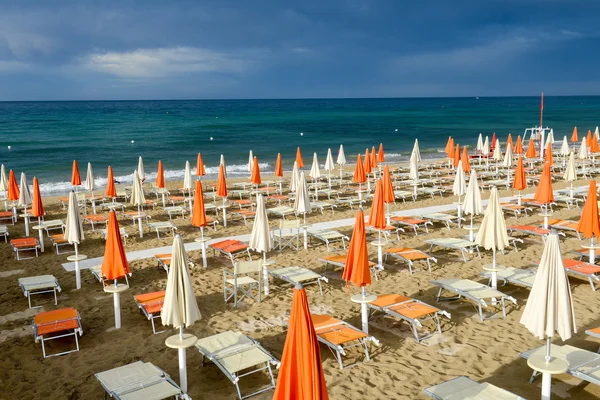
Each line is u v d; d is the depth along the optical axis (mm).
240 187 24016
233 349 7168
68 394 6910
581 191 20391
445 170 28594
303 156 37906
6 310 9977
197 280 11539
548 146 24031
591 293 10180
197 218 12125
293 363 4652
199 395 6777
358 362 7605
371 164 24031
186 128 62312
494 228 9562
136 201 15250
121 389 6219
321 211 18266
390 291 10523
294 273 10695
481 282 10953
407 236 14938
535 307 5879
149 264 12766
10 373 7520
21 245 13469
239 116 91625
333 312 9523
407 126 68188
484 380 7004
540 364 6012
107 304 10203
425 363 7535
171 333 8766
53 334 8820
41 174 29734
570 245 13555
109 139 48312
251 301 10188
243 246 12734
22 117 82250
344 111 115812
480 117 88188
